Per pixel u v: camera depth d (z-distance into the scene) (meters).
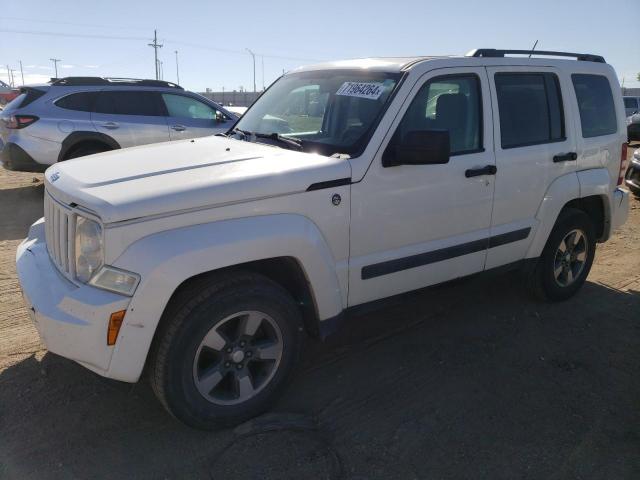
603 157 4.94
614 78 5.15
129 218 2.63
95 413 3.20
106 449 2.90
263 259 3.03
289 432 3.07
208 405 2.97
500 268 4.38
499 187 4.07
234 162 3.25
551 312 4.82
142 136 8.93
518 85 4.26
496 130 4.05
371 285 3.54
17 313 4.43
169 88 9.28
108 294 2.64
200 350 2.88
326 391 3.51
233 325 3.05
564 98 4.56
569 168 4.61
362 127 3.48
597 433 3.15
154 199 2.69
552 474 2.81
